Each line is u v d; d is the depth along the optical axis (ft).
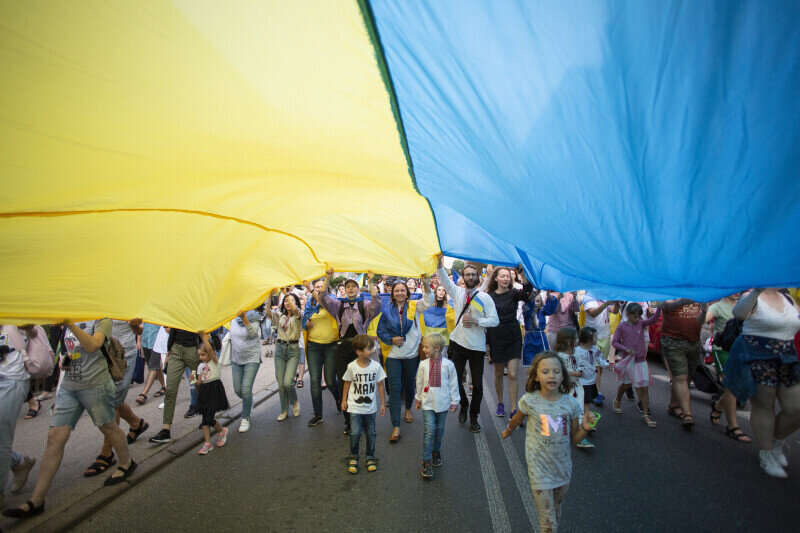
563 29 3.91
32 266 8.11
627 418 17.62
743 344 12.69
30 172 6.15
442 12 4.11
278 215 10.27
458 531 9.99
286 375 19.26
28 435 17.66
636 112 4.30
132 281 10.05
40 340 12.71
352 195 9.23
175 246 9.87
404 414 19.94
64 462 14.70
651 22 3.67
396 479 12.91
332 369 18.57
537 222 6.57
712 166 4.47
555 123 4.75
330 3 4.30
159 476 13.66
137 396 23.97
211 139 6.33
